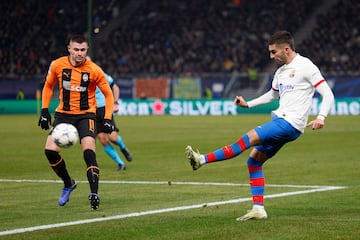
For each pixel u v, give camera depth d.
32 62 90.06
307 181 24.22
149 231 15.02
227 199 20.02
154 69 92.31
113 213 17.55
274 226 15.53
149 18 100.88
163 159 32.88
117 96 29.53
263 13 101.19
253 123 63.38
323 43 94.75
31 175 26.72
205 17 101.00
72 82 18.56
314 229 15.13
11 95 83.19
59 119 18.77
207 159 16.20
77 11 96.25
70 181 18.78
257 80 82.75
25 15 95.56
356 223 15.88
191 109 83.06
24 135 49.06
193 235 14.55
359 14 98.69
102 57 92.94
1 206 18.89
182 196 20.72
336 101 81.12
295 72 16.44
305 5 101.88
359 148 38.06
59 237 14.36
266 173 26.69
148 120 69.38
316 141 42.94
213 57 94.12
